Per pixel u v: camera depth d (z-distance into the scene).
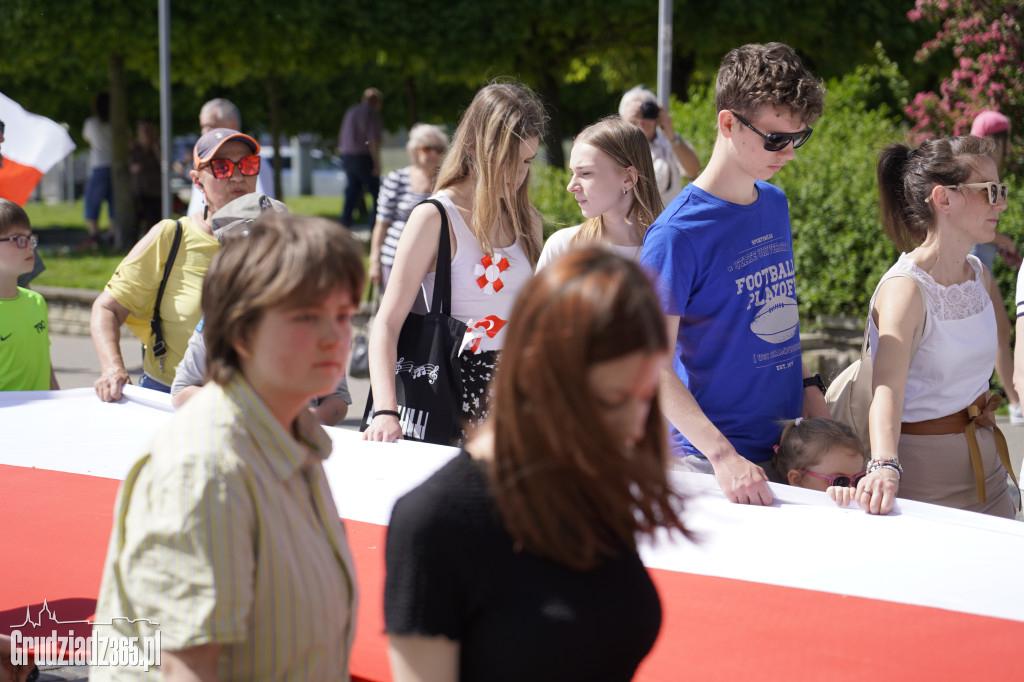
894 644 2.04
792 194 7.85
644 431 1.48
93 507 2.82
